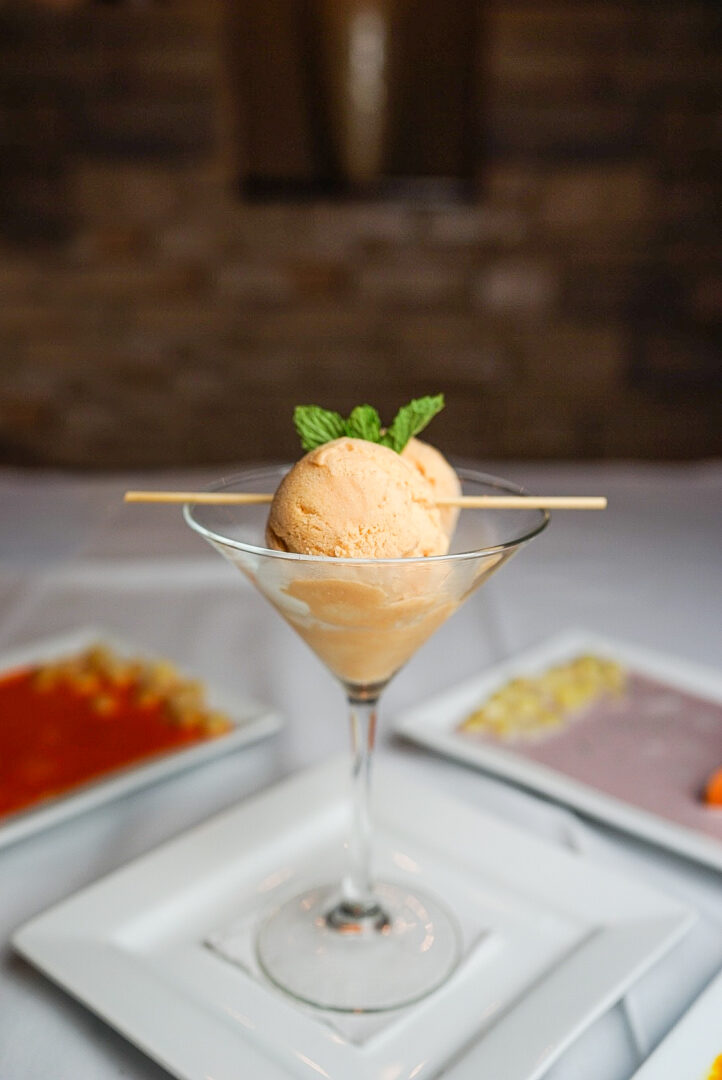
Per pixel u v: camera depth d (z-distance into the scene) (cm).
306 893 42
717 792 44
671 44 156
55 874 42
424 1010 36
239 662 60
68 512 89
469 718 52
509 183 164
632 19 155
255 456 181
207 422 179
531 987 36
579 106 160
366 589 34
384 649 38
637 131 161
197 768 49
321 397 177
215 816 46
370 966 37
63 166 163
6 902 40
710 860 41
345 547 35
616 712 53
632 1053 33
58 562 77
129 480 99
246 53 160
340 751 51
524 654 59
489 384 175
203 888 41
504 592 71
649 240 167
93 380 176
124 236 167
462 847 44
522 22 155
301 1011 36
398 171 167
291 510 35
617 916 39
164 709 53
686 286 169
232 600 70
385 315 172
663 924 38
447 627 66
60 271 169
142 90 159
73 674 56
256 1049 33
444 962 38
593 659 58
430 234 167
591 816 45
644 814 44
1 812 44
